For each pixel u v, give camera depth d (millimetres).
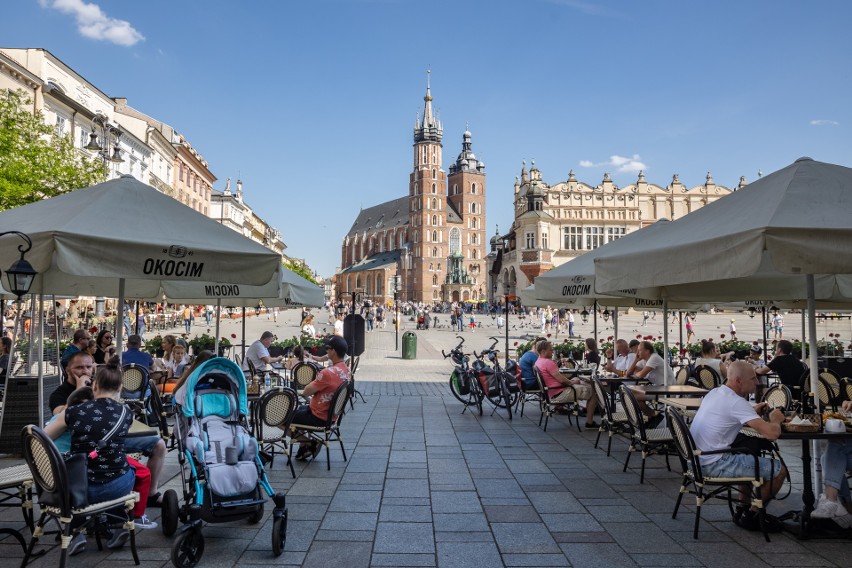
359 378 19172
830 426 5344
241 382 5629
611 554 5043
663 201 82375
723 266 4852
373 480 7332
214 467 4988
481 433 10336
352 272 161875
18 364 10281
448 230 141250
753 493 5438
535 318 59562
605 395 8727
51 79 33062
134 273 5734
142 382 9234
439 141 141000
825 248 4441
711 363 11516
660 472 7754
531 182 78938
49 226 5688
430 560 4922
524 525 5750
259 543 5277
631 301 12695
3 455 7957
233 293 10602
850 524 5512
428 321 52438
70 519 4379
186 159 61094
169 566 4762
